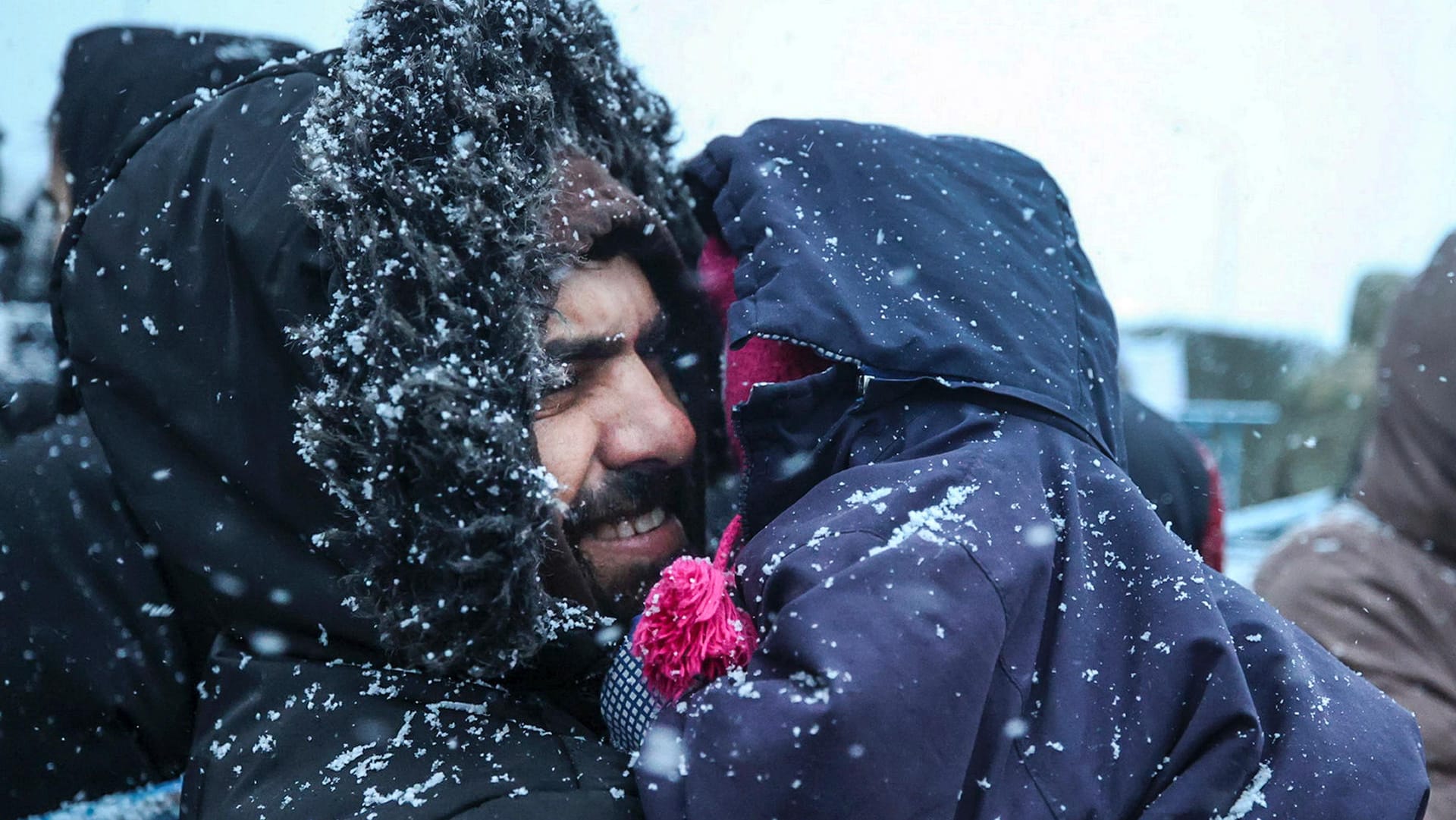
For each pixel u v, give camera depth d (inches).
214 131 43.1
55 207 56.4
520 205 38.9
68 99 53.2
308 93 42.5
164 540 43.6
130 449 43.8
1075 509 38.9
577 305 41.5
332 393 37.7
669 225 50.1
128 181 44.3
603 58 46.6
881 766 32.5
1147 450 59.1
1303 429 229.9
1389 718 39.4
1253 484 222.7
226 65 51.3
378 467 36.9
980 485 37.6
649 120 48.9
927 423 41.0
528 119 40.6
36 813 45.9
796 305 42.1
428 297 37.2
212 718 42.4
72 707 45.8
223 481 42.9
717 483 50.9
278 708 40.0
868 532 36.5
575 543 41.9
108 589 45.9
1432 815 58.2
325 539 39.7
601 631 41.9
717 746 33.7
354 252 37.5
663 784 34.7
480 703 39.8
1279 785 35.6
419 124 38.3
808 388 42.2
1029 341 42.9
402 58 39.6
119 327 43.3
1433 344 66.4
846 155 47.9
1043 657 36.7
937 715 33.3
